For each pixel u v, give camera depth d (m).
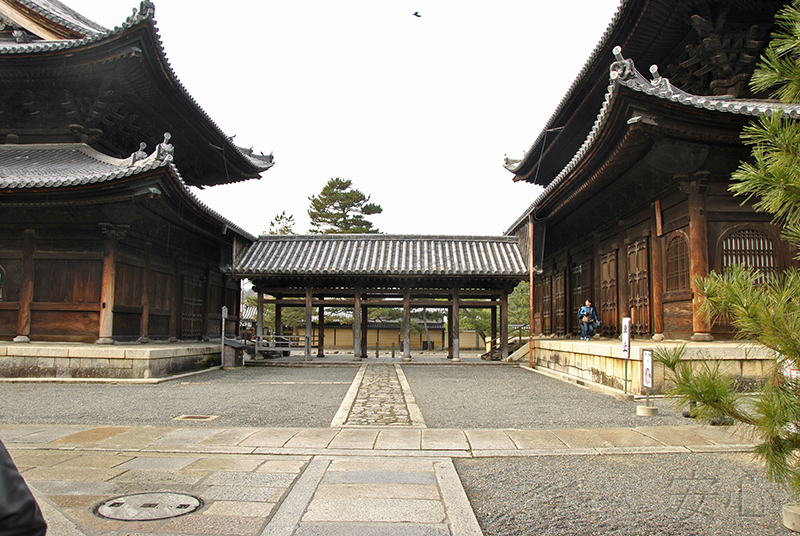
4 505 1.74
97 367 14.09
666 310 14.45
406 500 5.07
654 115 11.50
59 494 5.21
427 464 6.32
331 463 6.36
